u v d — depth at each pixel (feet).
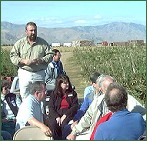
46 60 11.71
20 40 11.84
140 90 18.75
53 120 9.57
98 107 7.93
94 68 31.50
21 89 11.50
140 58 28.60
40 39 11.89
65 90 10.27
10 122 9.52
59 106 10.11
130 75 20.90
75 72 40.37
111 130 5.81
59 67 13.97
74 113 10.01
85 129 8.14
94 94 9.51
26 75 11.49
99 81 7.99
